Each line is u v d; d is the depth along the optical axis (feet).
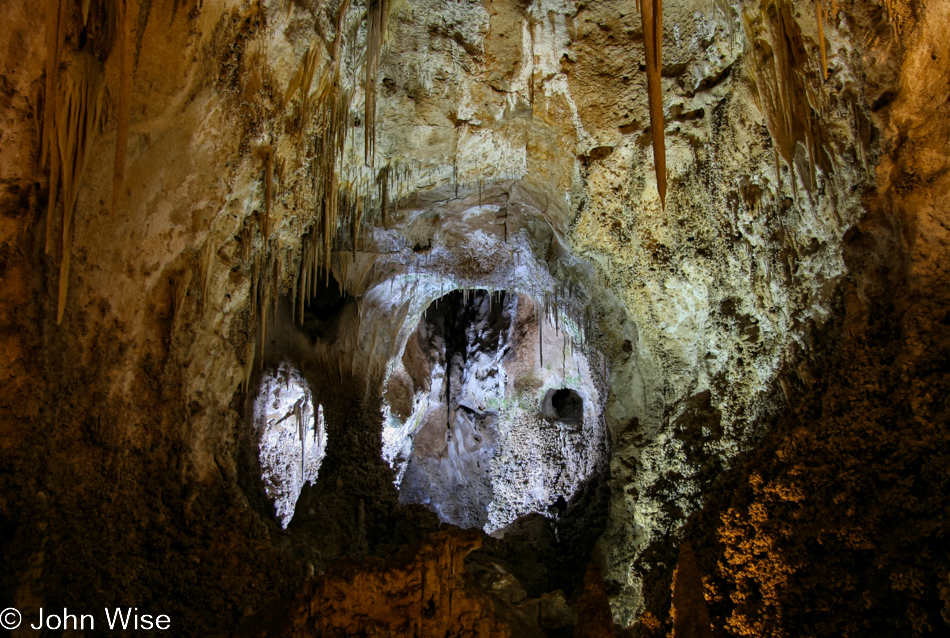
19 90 14.82
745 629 16.87
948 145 16.52
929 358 16.51
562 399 44.55
